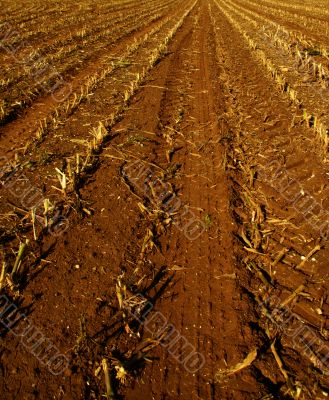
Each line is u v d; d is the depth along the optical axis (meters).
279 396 2.95
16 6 22.84
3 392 2.95
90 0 29.86
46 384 3.01
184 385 3.02
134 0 33.75
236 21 20.66
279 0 33.91
